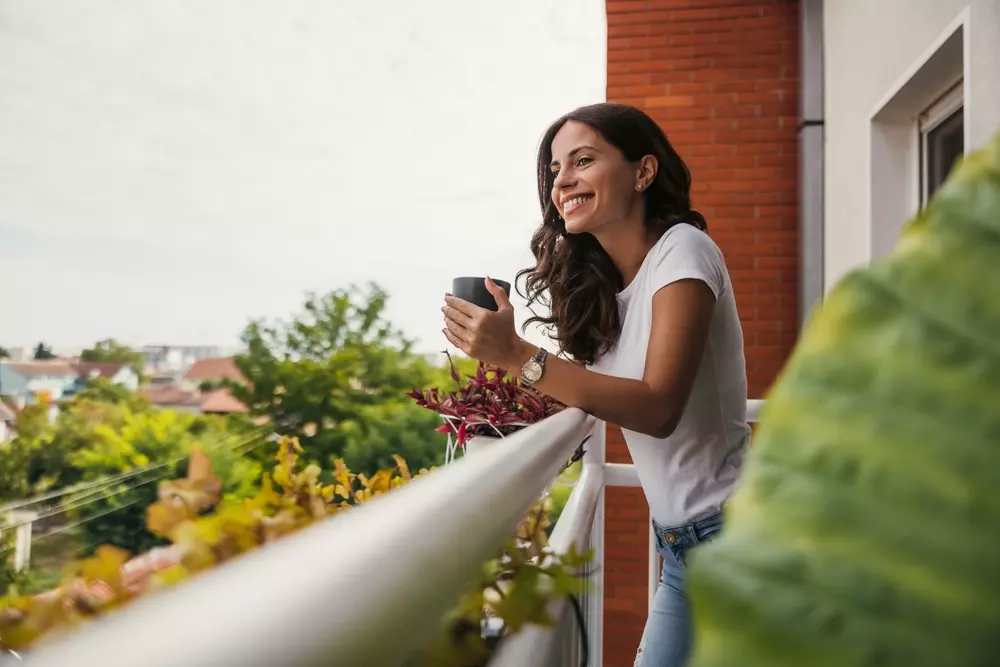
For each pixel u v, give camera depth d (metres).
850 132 3.47
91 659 0.12
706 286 1.21
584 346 1.55
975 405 0.16
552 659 0.46
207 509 0.53
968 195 0.18
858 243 3.31
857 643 0.15
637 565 4.27
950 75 2.55
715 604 0.16
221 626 0.14
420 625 0.21
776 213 4.48
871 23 3.10
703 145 4.56
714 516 1.31
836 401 0.17
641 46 4.65
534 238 1.66
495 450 0.41
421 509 0.25
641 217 1.46
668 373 1.15
